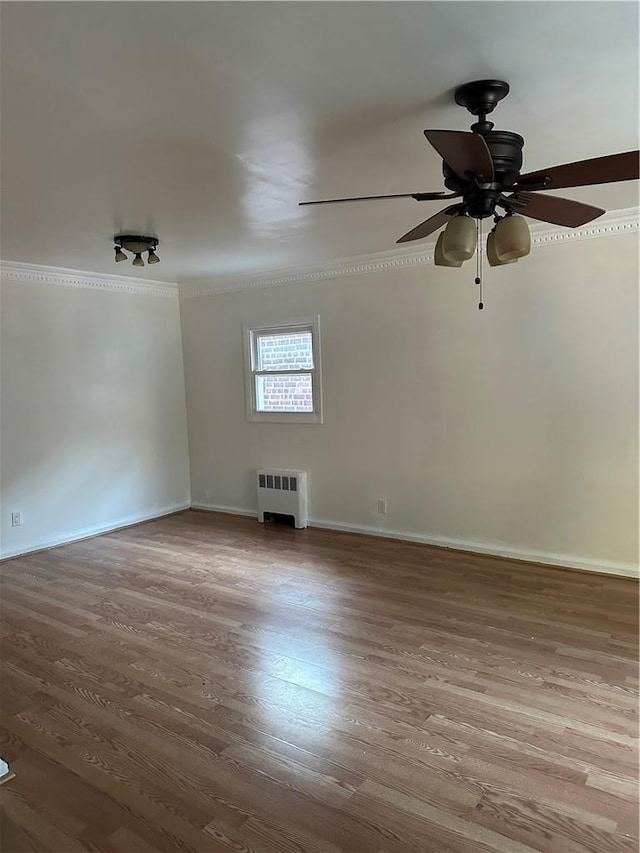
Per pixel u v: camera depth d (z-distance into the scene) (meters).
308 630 3.39
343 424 5.30
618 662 2.95
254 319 5.75
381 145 2.50
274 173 2.84
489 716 2.52
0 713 2.63
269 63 1.83
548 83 2.01
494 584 4.02
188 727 2.49
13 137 2.36
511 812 1.97
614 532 4.07
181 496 6.47
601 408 4.04
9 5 1.49
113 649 3.22
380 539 5.14
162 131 2.33
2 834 1.92
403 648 3.14
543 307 4.19
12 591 4.13
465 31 1.67
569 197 3.46
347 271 5.06
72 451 5.36
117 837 1.91
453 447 4.70
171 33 1.65
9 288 4.85
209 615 3.64
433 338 4.70
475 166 1.91
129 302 5.82
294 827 1.93
